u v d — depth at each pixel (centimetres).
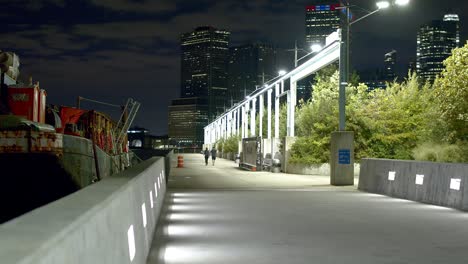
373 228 1323
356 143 3788
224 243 1110
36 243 280
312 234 1230
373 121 3778
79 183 2691
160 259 942
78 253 360
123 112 4319
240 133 8512
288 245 1088
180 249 1041
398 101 4041
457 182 1756
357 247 1070
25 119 2461
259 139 4559
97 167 3114
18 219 359
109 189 611
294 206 1819
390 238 1177
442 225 1379
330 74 5838
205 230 1284
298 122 4434
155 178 1509
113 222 543
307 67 3884
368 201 1988
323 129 3891
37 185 2439
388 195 2216
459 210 1709
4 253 255
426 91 4100
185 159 8669
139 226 824
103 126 3703
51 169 2445
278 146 4631
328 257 971
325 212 1653
